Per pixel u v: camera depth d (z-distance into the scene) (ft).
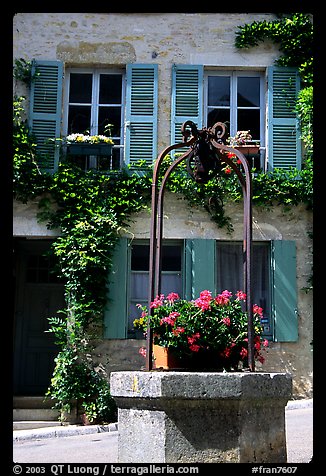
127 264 34.73
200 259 34.65
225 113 37.24
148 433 12.73
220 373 12.60
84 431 30.19
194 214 35.22
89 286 33.99
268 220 35.35
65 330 33.55
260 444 12.85
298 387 33.94
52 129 36.09
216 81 37.50
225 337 14.49
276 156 36.17
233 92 37.27
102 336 33.94
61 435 29.48
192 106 36.47
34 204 35.06
